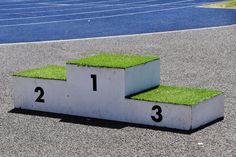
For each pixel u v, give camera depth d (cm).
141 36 2617
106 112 1341
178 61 2038
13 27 3008
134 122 1308
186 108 1232
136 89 1352
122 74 1301
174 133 1225
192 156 1089
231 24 2938
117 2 4125
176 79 1747
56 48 2358
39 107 1428
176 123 1252
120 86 1309
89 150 1130
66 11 3638
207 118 1288
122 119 1323
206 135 1210
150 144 1159
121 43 2439
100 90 1338
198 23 2995
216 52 2202
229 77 1769
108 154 1106
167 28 2845
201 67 1928
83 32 2781
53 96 1405
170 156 1090
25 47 2403
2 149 1148
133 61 1386
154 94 1338
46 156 1104
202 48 2289
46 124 1312
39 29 2914
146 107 1284
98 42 2480
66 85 1382
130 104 1305
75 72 1362
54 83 1396
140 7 3781
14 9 3806
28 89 1433
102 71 1325
